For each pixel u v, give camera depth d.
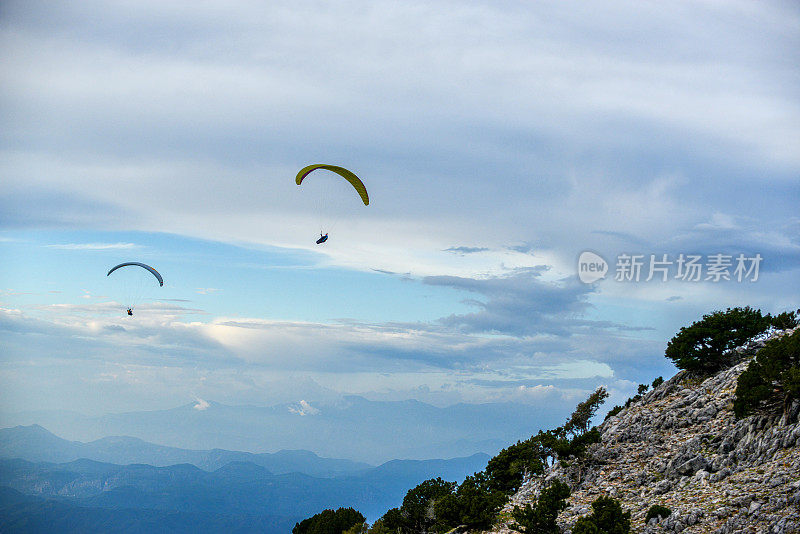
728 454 65.19
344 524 111.94
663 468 70.44
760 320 90.69
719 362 89.00
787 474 54.16
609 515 55.72
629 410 90.81
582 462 79.38
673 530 54.66
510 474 86.12
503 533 67.69
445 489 90.19
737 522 50.22
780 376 61.59
